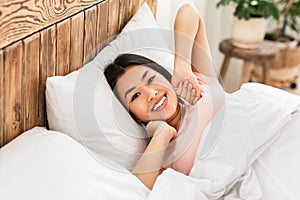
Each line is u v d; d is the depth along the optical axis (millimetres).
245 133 1543
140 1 2047
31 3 1295
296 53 3213
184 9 2023
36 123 1463
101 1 1714
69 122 1471
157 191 1354
